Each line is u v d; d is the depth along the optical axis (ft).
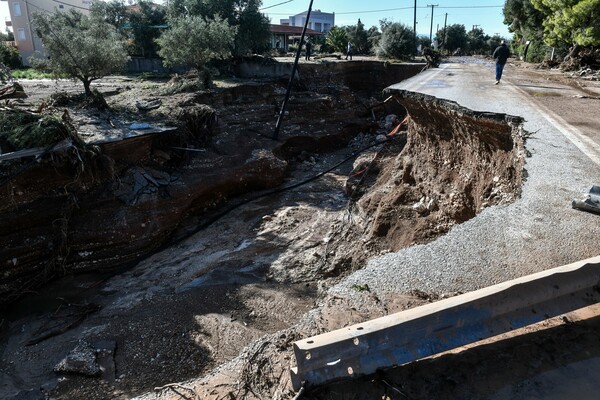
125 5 119.03
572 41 80.07
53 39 62.18
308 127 92.73
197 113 70.49
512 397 10.03
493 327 11.21
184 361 33.01
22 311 41.88
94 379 31.27
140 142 58.85
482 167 33.71
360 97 115.24
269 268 46.47
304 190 71.00
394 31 134.62
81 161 49.44
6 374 32.76
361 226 48.57
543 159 25.59
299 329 14.84
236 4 105.40
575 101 41.75
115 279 47.09
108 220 51.49
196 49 81.20
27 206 47.44
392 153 64.03
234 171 67.82
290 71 104.06
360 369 10.52
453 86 51.47
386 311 14.17
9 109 52.37
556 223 18.86
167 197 57.21
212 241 54.54
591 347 11.44
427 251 17.80
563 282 11.96
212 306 39.96
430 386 10.48
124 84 89.97
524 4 108.88
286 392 11.53
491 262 16.48
